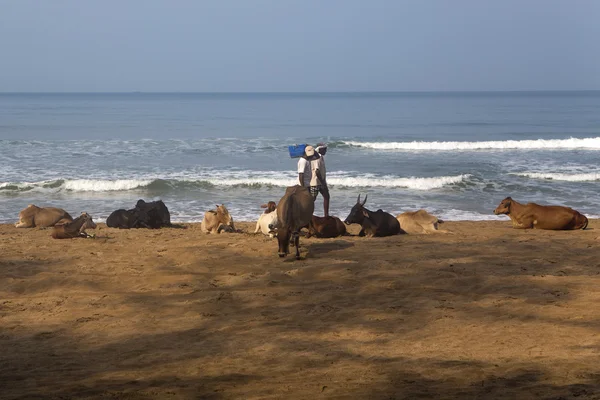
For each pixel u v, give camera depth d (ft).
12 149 128.26
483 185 86.53
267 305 27.71
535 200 76.95
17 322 25.81
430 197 78.95
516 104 515.50
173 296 29.27
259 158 120.06
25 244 41.29
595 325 23.71
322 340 23.04
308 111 380.99
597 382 17.54
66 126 226.58
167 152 126.93
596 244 40.81
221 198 78.43
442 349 21.62
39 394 17.83
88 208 70.69
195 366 20.51
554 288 29.53
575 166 109.29
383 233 44.29
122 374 19.83
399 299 28.30
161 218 52.39
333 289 30.01
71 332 24.49
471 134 196.13
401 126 235.81
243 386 18.34
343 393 17.35
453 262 35.27
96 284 31.32
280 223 35.19
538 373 18.60
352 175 98.94
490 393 17.01
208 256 36.65
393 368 19.62
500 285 30.19
